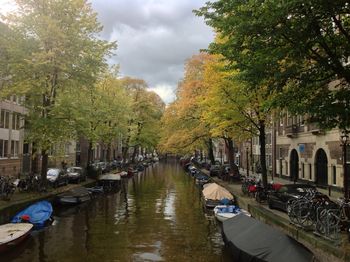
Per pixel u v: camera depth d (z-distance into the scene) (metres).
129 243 16.77
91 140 35.75
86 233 18.66
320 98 12.73
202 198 30.09
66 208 26.25
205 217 22.88
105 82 43.00
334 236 12.49
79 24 24.97
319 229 13.23
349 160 24.72
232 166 37.62
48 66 23.61
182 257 14.69
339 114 12.08
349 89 12.96
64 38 23.78
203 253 15.21
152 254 15.09
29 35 24.36
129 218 22.62
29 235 17.34
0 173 37.38
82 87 27.45
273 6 10.73
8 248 15.28
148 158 110.44
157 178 52.69
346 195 15.43
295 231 14.32
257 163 50.31
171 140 41.81
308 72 12.62
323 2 10.42
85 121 27.20
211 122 27.62
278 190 20.27
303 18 10.97
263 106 13.63
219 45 13.82
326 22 12.09
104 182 37.34
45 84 24.67
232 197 25.78
